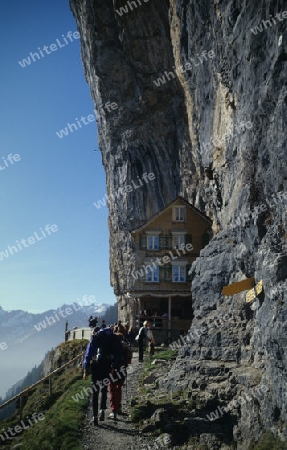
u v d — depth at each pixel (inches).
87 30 2037.4
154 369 823.1
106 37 1950.1
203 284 897.5
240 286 661.3
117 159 2130.9
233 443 513.3
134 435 507.8
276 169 609.9
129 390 701.9
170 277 1483.8
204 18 1002.7
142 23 1712.6
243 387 580.4
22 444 565.9
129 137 2031.3
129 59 1883.6
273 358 501.4
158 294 1439.5
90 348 510.0
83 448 470.0
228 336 728.3
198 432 529.3
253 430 504.1
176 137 1886.1
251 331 697.6
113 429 524.4
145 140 1984.5
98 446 477.1
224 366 668.1
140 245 1507.1
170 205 1519.4
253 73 692.1
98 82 2060.8
